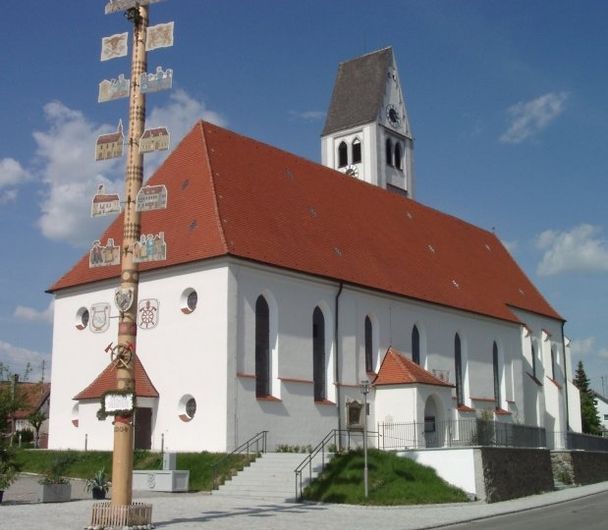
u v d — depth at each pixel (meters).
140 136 23.47
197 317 39.72
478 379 57.62
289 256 43.12
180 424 39.38
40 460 41.00
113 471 21.52
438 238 64.62
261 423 39.41
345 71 76.94
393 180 73.56
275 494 33.12
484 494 35.88
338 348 45.00
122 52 23.69
